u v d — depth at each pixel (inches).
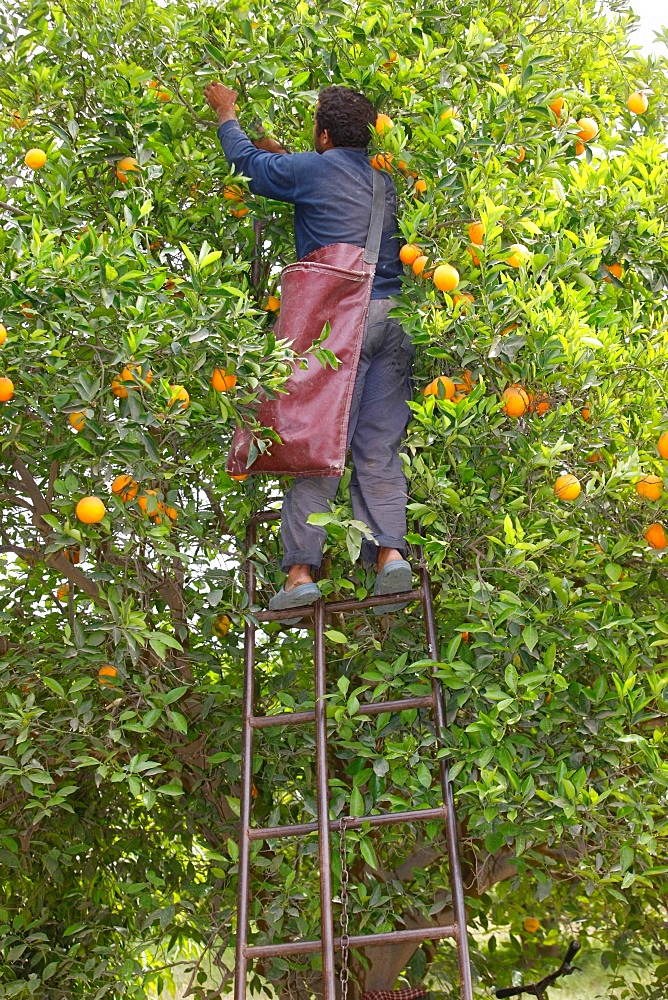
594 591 160.9
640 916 237.1
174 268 198.2
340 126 174.4
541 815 154.7
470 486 160.6
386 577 157.4
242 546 179.0
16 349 140.0
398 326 169.0
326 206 169.8
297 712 167.8
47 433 168.7
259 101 189.8
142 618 157.2
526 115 180.5
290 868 178.1
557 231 172.6
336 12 193.9
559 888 254.8
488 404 159.6
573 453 163.8
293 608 169.6
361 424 168.1
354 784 164.6
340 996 207.3
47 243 143.4
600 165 190.7
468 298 156.3
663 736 156.2
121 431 146.9
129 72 184.9
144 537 165.6
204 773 201.8
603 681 157.5
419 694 163.9
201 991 194.9
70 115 188.2
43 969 200.4
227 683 199.9
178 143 187.2
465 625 152.6
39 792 168.7
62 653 172.1
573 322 156.8
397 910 203.0
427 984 241.0
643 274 185.6
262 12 200.2
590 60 225.9
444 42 202.7
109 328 145.2
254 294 195.8
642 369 167.2
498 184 169.5
